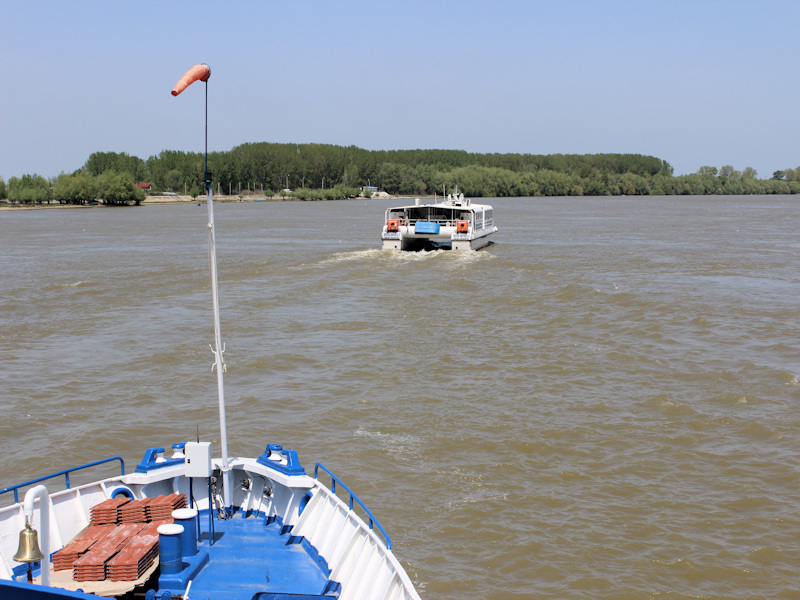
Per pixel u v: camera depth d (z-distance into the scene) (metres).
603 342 34.19
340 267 58.78
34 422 24.62
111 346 34.09
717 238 88.12
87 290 49.38
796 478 20.17
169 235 96.62
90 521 11.72
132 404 26.31
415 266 58.91
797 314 40.09
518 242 81.12
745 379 28.42
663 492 19.56
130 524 11.30
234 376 29.42
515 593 15.40
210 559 11.48
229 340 35.03
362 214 154.12
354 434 23.31
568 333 36.09
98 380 29.06
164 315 41.06
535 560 16.53
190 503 13.11
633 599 15.23
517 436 23.02
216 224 120.38
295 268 58.59
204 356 32.31
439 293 47.22
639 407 25.55
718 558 16.61
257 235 95.19
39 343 34.75
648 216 138.88
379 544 10.71
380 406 25.77
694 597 15.30
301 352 32.69
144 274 56.97
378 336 35.62
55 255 71.94
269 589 10.70
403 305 43.34
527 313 40.97
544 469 20.88
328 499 12.38
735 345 33.59
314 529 12.27
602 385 27.86
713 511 18.55
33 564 10.98
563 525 17.95
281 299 45.56
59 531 11.72
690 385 27.80
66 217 147.38
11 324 38.81
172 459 12.98
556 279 52.41
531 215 141.88
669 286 49.56
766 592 15.48
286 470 12.79
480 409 25.38
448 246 71.94
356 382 28.45
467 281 51.03
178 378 29.20
